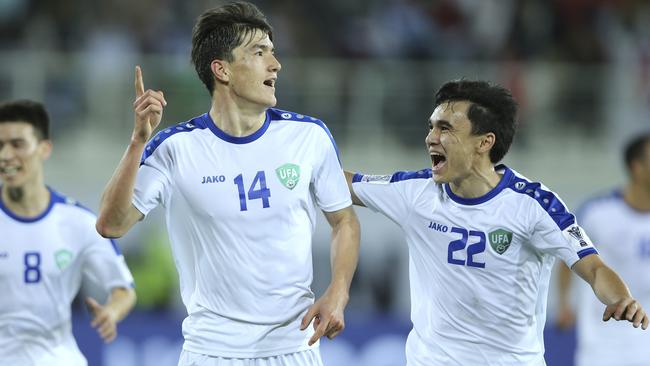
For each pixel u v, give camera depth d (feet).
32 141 64.28
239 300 52.75
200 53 52.80
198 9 146.41
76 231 65.62
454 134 54.39
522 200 54.80
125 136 130.82
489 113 54.44
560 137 137.49
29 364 64.69
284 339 53.26
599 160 137.39
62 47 142.41
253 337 52.75
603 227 83.10
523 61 145.18
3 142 63.62
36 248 64.39
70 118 129.80
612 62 147.95
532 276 55.93
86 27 144.15
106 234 51.85
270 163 52.85
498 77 137.08
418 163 132.98
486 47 147.64
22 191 64.28
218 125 53.26
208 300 53.31
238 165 52.65
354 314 120.26
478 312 55.62
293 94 132.36
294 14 149.79
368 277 123.54
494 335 55.88
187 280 54.29
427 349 56.70
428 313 56.75
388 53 145.07
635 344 80.38
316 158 53.88
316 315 51.37
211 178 52.44
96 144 130.41
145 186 52.11
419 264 57.00
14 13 145.59
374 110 133.49
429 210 55.88
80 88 129.90
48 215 65.10
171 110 128.26
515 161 136.87
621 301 50.65
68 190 129.70
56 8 145.69
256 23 52.34
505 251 54.85
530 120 137.28
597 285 52.31
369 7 150.71
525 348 56.39
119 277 67.26
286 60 132.87
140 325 100.17
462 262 55.21
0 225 64.28
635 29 153.99
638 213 82.69
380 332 102.22
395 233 123.85
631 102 138.72
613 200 83.46
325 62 133.69
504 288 55.36
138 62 131.03
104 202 50.88
